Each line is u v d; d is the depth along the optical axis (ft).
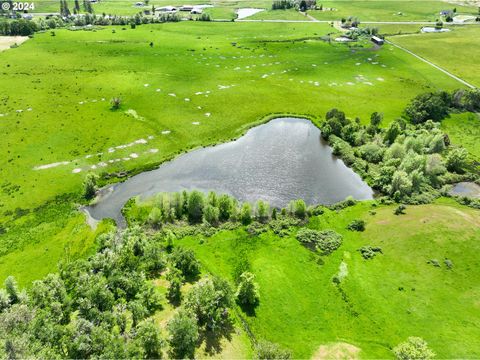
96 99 467.11
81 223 275.39
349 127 394.93
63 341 171.42
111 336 173.17
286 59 641.40
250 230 273.54
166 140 385.09
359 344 195.72
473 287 224.94
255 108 460.55
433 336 196.75
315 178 336.90
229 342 192.13
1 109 432.66
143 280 213.05
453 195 312.50
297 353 190.49
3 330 172.86
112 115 427.74
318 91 513.86
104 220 278.67
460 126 432.25
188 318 182.91
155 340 173.68
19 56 611.47
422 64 623.77
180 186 318.65
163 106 455.22
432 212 284.41
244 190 317.01
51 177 323.57
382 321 207.00
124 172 333.42
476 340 193.67
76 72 552.82
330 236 268.21
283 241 265.54
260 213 284.41
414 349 172.35
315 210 293.64
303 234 269.85
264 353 172.65
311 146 387.34
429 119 439.63
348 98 494.59
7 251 250.37
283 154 370.73
